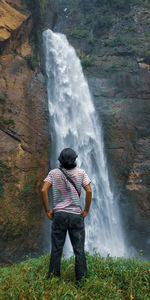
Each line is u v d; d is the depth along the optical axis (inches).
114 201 705.6
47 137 617.3
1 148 513.3
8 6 591.8
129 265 148.4
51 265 119.2
